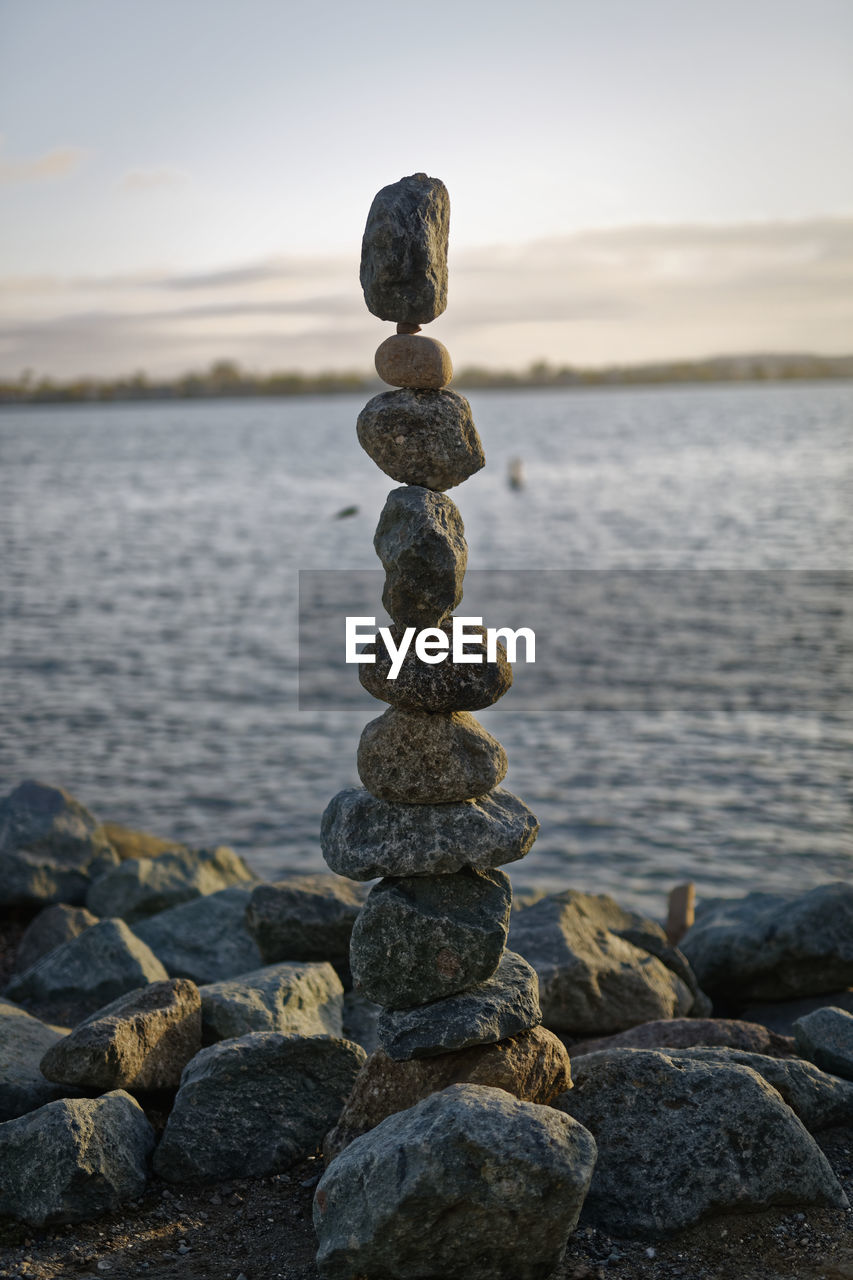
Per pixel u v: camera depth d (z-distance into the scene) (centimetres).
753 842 1656
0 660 2845
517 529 5722
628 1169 589
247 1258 566
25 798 1333
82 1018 891
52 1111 615
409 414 596
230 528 5916
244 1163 644
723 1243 566
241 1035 729
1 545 5141
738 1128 593
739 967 952
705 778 1934
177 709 2394
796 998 953
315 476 9844
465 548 606
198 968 994
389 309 601
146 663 2825
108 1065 667
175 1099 657
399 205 592
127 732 2219
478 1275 521
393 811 604
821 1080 675
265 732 2227
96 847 1310
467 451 607
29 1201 589
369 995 605
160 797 1850
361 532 5728
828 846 1639
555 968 829
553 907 909
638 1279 538
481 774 600
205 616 3475
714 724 2261
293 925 912
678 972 924
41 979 923
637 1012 845
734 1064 632
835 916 940
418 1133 523
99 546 5147
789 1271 543
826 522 5516
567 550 4916
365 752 604
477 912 603
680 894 1138
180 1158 634
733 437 14038
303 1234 588
